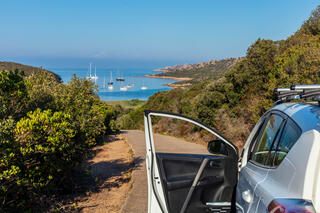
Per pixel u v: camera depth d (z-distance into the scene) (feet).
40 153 15.40
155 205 9.49
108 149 40.32
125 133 69.21
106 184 22.41
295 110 7.34
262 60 56.85
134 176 24.56
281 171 6.22
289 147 6.46
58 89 24.03
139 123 122.31
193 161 10.81
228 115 53.31
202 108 58.44
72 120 20.61
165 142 52.75
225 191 10.37
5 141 12.59
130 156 34.42
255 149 9.14
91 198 19.03
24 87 15.88
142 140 51.60
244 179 8.39
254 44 61.87
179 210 10.16
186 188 10.34
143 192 20.34
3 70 15.53
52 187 17.26
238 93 59.11
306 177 5.27
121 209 17.02
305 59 33.45
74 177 23.20
